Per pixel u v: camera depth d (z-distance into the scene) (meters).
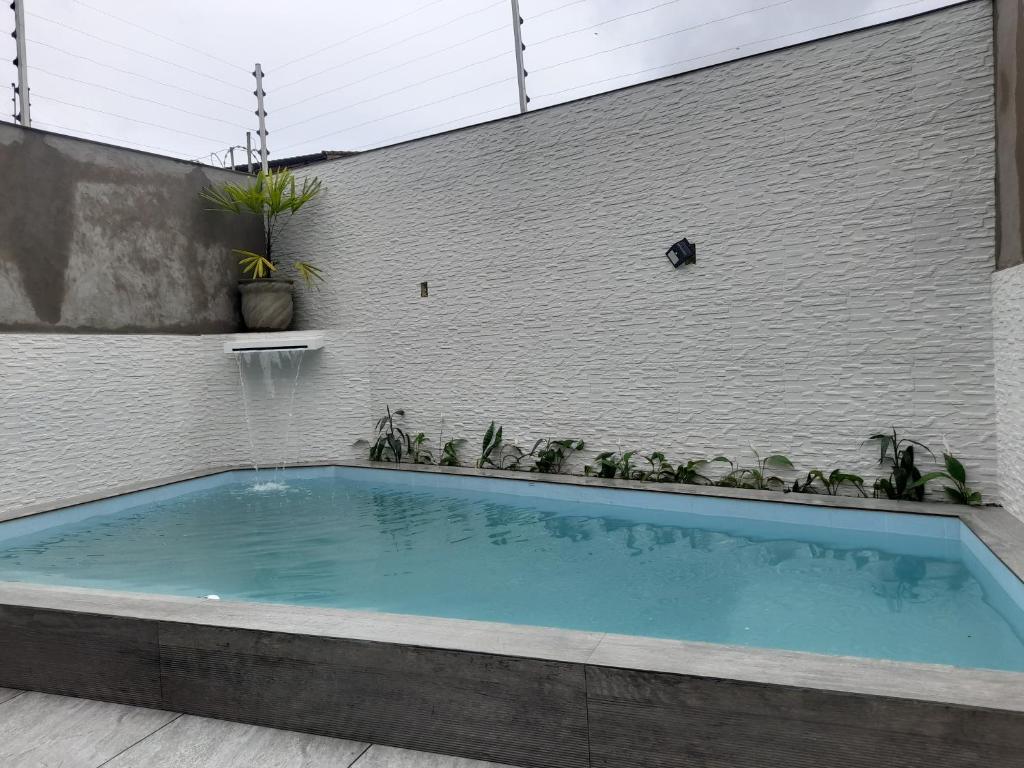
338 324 7.32
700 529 4.49
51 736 2.10
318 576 3.79
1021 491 3.79
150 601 2.45
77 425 5.80
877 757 1.53
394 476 6.44
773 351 5.00
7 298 5.45
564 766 1.80
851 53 4.62
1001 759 1.45
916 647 2.62
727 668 1.70
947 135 4.35
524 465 6.23
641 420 5.61
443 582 3.62
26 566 4.10
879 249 4.59
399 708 1.96
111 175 6.25
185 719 2.18
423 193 6.71
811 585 3.37
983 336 4.28
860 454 4.70
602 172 5.69
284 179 7.07
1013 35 3.79
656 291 5.48
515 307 6.22
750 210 5.04
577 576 3.64
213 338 6.91
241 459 7.01
